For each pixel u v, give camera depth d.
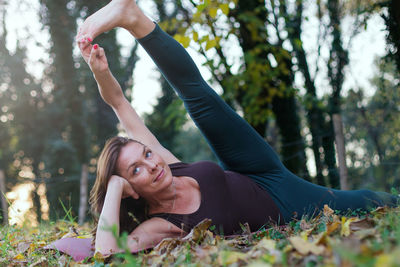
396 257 1.17
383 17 4.68
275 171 3.47
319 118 7.49
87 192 8.17
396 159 8.49
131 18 3.19
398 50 4.66
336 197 3.44
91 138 13.95
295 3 7.57
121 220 3.01
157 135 14.17
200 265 1.85
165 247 2.42
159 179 2.86
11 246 3.13
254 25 6.62
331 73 7.40
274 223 3.20
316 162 7.25
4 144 14.43
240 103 7.78
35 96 14.09
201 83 3.35
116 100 3.45
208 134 3.42
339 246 1.51
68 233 3.60
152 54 3.28
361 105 8.09
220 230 2.90
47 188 10.36
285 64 7.26
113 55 12.88
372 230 1.99
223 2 5.72
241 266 1.80
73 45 12.95
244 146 3.41
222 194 3.01
